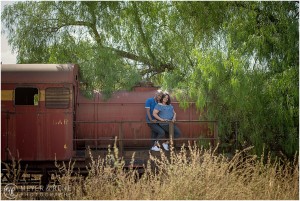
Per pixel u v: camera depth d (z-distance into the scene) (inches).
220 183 396.2
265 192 402.0
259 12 553.6
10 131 508.4
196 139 527.5
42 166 514.0
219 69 515.8
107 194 401.1
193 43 671.8
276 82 518.9
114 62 617.6
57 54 716.0
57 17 739.4
